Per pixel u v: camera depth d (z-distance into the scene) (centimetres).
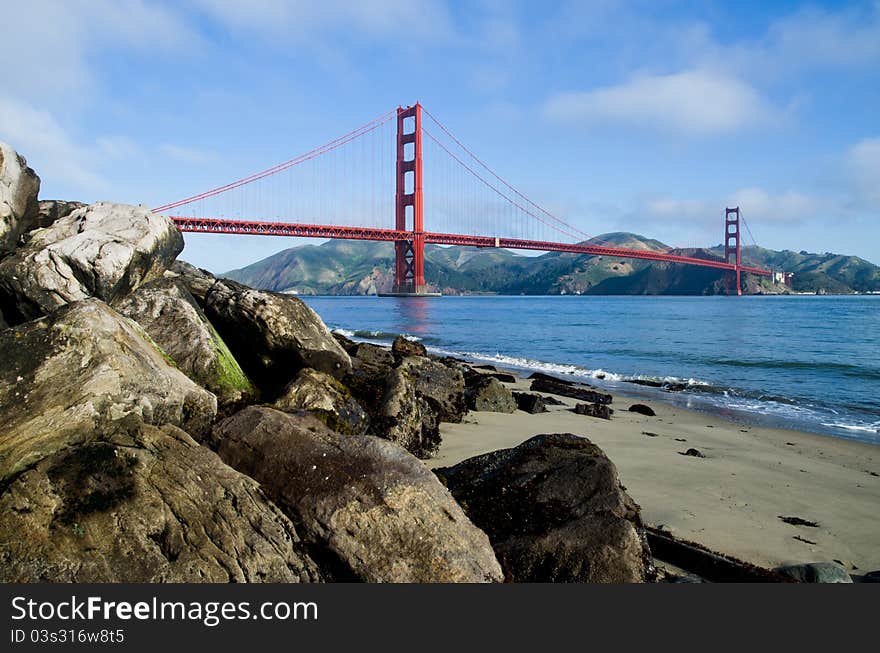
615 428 1152
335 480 429
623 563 456
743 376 2108
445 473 616
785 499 736
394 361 1389
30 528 367
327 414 670
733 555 558
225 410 655
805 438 1141
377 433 761
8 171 746
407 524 413
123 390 461
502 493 544
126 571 364
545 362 2511
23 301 709
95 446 416
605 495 521
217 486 416
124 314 726
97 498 386
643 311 7956
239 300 821
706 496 732
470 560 419
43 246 745
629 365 2419
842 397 1669
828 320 5656
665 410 1434
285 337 819
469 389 1263
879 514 695
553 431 1059
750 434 1166
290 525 411
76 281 716
